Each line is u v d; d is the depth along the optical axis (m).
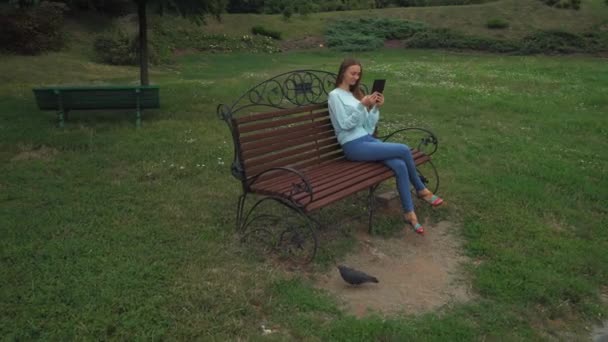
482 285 3.93
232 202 5.28
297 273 4.02
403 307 3.68
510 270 4.16
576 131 8.81
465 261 4.38
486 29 29.86
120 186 5.62
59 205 5.08
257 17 31.17
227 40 27.44
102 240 4.37
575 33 27.44
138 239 4.43
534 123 9.26
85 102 7.98
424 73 15.83
